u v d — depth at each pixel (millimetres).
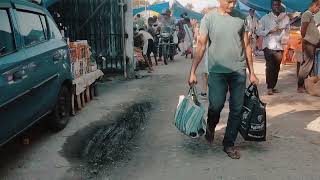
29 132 6121
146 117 7184
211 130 5469
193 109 5082
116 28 11680
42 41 5555
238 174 4512
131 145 5668
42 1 7465
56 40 6113
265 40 8562
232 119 5016
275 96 8617
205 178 4434
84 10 11469
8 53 4480
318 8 8594
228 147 5066
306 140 5625
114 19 11648
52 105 5734
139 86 10336
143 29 13891
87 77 8094
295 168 4648
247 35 5016
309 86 8672
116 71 11836
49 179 4496
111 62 11797
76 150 5480
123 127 6590
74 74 7410
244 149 5309
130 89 9906
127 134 6191
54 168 4801
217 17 4887
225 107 7523
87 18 11500
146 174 4617
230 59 4875
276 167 4688
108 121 6914
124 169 4801
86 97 8180
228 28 4852
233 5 4844
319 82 8570
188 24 18406
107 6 11570
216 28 4867
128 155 5273
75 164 4949
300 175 4453
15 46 4688
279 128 6211
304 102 7977
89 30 11562
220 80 4961
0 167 4797
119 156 5254
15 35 4742
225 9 4867
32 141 5719
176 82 10898
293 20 15078
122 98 8773
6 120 4301
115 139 5965
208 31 4926
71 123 6680
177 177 4488
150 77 11969
